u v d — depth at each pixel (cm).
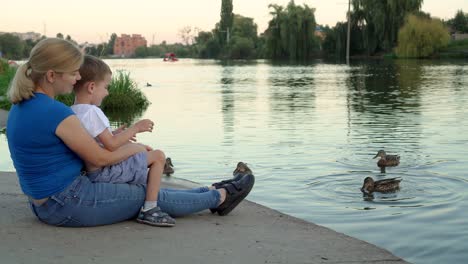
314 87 2988
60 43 424
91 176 454
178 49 16575
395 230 600
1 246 411
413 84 3006
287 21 8600
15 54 5291
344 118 1614
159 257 400
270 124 1510
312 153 1066
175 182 809
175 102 2245
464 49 7300
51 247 411
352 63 6456
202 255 409
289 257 416
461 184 807
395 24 7469
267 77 4084
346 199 739
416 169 909
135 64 8419
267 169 927
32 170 430
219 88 3030
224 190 514
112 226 461
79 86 463
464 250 533
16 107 433
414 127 1398
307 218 652
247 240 450
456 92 2455
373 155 1037
